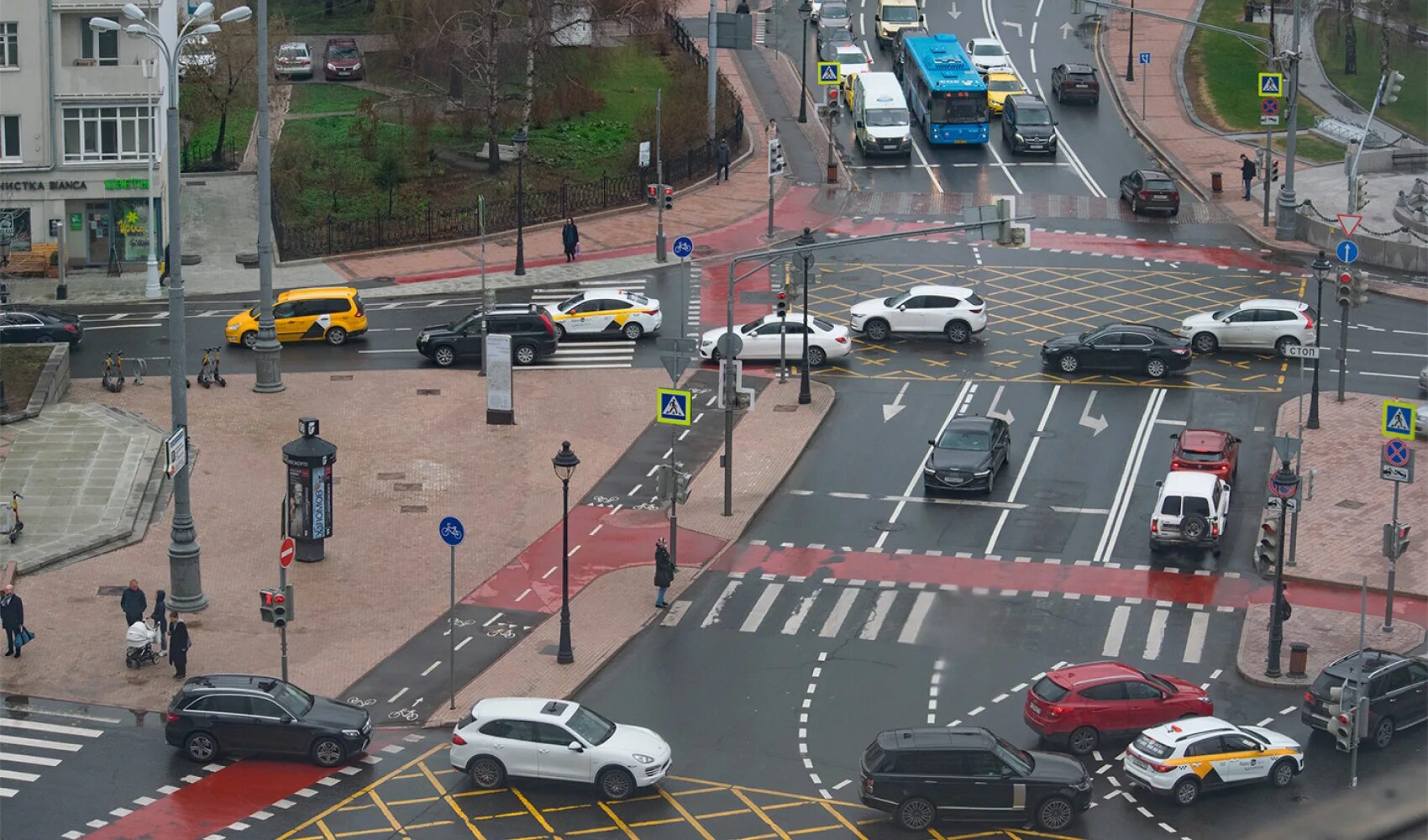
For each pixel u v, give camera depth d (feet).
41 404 236.02
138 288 291.99
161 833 148.05
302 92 386.52
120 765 159.63
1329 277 292.40
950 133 360.28
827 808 154.20
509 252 310.24
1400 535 184.65
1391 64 404.36
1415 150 351.87
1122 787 157.48
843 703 173.17
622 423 241.55
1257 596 195.11
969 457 221.05
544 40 347.15
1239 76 398.42
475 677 178.50
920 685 176.76
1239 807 153.89
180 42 187.32
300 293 267.59
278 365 248.11
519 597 196.03
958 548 207.10
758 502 218.59
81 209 303.27
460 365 260.83
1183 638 185.98
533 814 152.76
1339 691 162.50
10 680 174.40
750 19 362.53
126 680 175.32
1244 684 176.55
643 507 218.18
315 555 202.39
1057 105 383.24
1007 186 340.18
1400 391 248.93
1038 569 201.67
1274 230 314.96
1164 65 405.59
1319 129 368.89
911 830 150.51
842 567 202.80
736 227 321.52
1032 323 273.95
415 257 307.99
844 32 417.49
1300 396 237.25
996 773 149.69
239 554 203.41
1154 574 200.23
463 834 149.18
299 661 181.16
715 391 252.21
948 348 266.36
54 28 294.87
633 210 330.34
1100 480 223.71
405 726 169.27
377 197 330.75
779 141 323.78
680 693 175.52
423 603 194.39
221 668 178.70
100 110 298.15
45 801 152.97
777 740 165.99
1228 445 219.20
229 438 232.73
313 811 152.56
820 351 258.98
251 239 315.58
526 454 231.71
